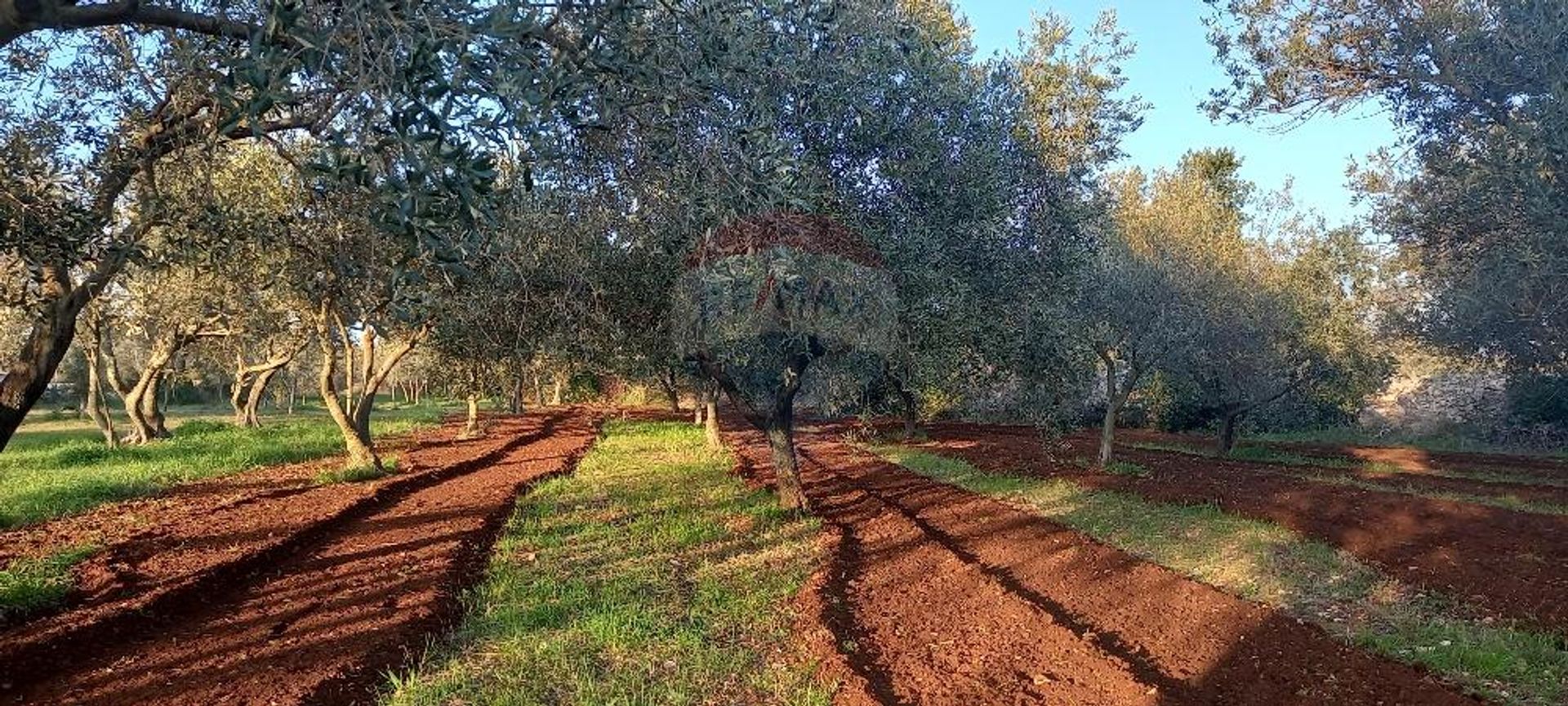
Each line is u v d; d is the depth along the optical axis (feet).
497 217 16.43
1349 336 80.12
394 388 203.62
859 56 24.45
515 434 99.30
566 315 28.96
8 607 24.47
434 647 23.94
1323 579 31.73
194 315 56.95
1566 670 22.27
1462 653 23.29
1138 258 63.16
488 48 11.98
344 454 75.10
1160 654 23.62
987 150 34.06
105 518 42.47
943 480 58.39
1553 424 81.87
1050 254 40.16
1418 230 36.52
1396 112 30.12
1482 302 30.17
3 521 40.22
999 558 35.14
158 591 27.53
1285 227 80.69
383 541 37.73
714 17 15.98
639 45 15.65
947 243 34.37
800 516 43.06
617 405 172.65
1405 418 101.71
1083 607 28.07
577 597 28.48
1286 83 31.24
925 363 35.45
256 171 33.22
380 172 11.65
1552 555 34.27
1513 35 24.22
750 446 83.15
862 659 22.81
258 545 34.83
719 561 33.60
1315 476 62.59
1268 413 85.20
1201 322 65.36
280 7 10.68
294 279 29.99
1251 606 27.78
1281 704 20.11
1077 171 42.45
